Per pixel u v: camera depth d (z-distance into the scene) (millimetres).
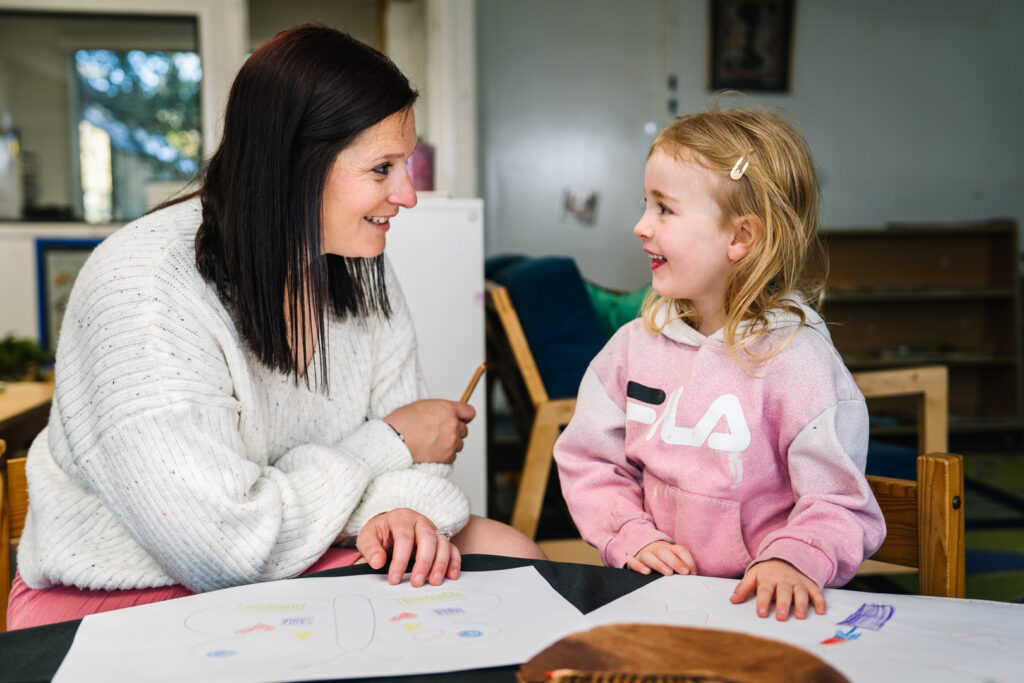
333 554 940
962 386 4285
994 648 555
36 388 2273
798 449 844
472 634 587
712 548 894
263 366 944
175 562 811
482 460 1956
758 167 886
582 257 4469
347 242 938
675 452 922
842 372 877
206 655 556
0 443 858
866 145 4508
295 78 861
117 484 806
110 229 4266
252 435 932
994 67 4535
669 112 4422
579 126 4402
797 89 4457
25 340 2707
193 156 4371
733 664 503
